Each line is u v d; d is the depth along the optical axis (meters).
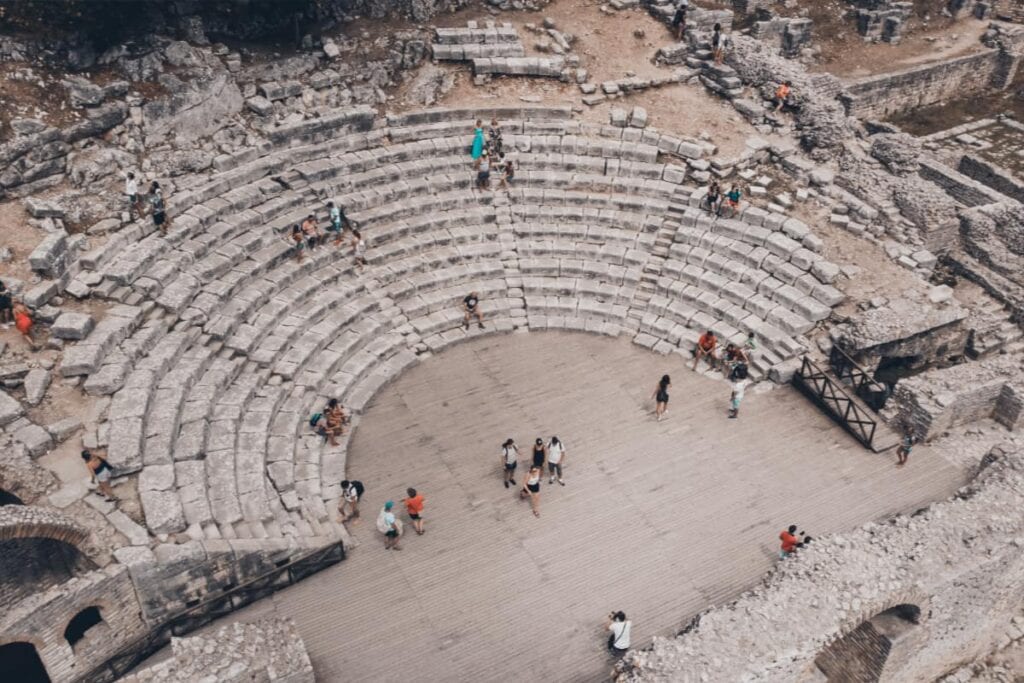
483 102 37.53
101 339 25.06
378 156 34.69
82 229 28.48
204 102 32.28
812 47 50.16
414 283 32.31
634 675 19.08
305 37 35.81
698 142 36.62
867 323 29.33
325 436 27.19
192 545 21.00
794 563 21.17
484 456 27.12
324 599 22.72
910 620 21.06
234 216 31.02
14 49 29.19
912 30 52.72
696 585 23.23
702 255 33.22
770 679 19.50
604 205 35.09
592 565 23.78
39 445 22.38
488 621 22.23
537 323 32.41
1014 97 51.12
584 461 27.03
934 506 22.73
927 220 33.47
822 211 34.78
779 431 28.31
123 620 20.77
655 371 30.70
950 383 27.94
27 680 22.19
